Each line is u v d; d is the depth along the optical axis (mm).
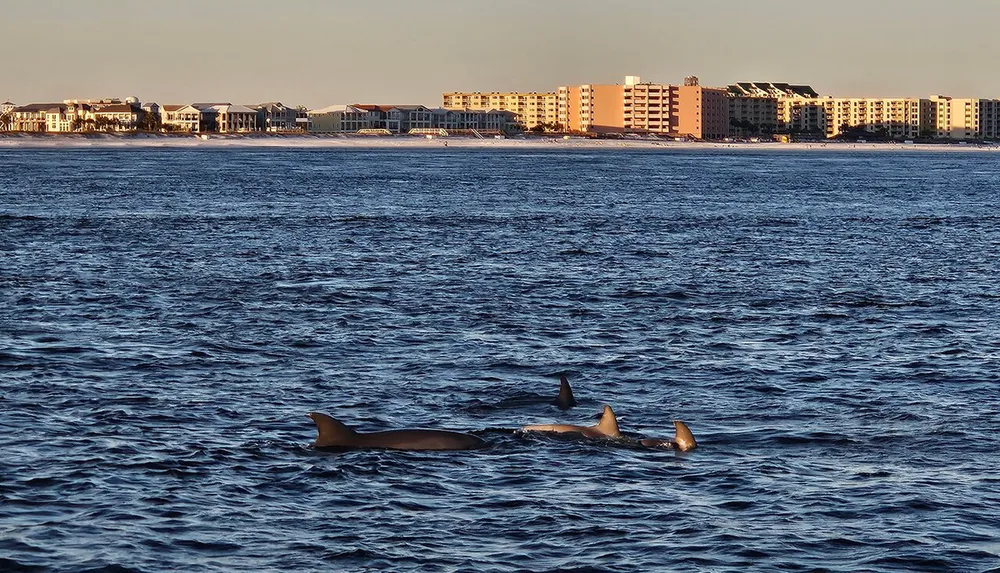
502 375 63219
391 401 57125
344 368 64125
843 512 41469
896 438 50875
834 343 72562
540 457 47250
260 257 115562
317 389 59156
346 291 92188
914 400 57688
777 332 76250
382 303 86438
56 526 39469
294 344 70562
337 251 121812
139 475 44594
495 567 36688
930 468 46625
